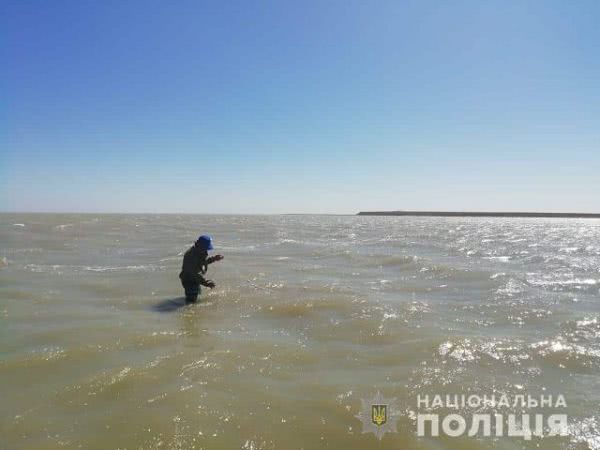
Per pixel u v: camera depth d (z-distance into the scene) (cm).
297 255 1891
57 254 1792
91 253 1858
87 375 507
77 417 408
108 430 384
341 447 365
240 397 454
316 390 477
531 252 2289
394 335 697
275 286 1087
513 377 531
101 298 964
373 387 489
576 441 385
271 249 2166
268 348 621
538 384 512
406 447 366
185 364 546
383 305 893
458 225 7794
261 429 389
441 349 623
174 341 648
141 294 1014
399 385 496
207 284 935
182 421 399
